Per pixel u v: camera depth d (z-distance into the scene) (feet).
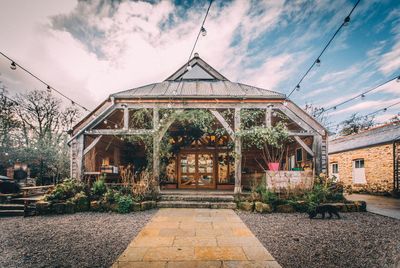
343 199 24.20
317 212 19.89
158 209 23.95
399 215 20.95
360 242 13.69
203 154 39.04
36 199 23.32
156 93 30.86
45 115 70.28
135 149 40.91
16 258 11.54
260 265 10.61
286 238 14.51
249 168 38.65
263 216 20.98
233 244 13.44
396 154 35.40
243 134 27.78
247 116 29.35
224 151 38.83
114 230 16.37
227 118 31.83
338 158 49.85
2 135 57.77
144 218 20.01
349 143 49.19
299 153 34.55
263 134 27.66
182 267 10.42
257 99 28.63
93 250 12.54
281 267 10.40
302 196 24.17
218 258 11.41
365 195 38.37
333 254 11.88
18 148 53.93
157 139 28.07
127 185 25.94
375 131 44.24
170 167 38.78
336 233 15.57
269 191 23.97
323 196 23.58
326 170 27.86
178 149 38.86
